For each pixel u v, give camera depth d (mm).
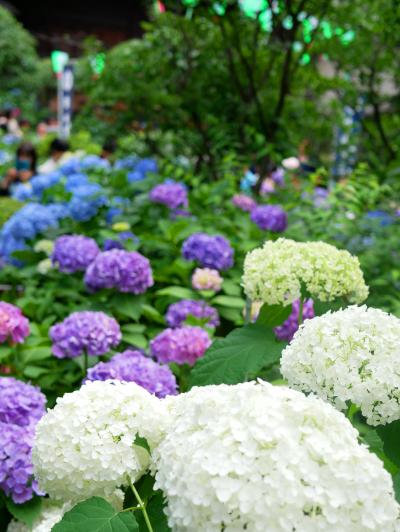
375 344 1676
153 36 6945
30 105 28656
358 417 2377
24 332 3275
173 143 7078
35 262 5043
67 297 4477
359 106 7402
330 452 1313
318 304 2297
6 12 30281
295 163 6328
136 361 2621
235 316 4059
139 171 6586
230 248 4355
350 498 1283
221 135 6375
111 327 3211
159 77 6945
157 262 4707
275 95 6980
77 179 6020
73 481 1615
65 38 10227
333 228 5191
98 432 1621
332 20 6492
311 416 1369
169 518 1331
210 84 6961
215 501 1269
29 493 2371
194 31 6910
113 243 4941
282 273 2213
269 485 1264
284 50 6414
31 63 30188
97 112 7262
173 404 1669
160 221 4996
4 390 2492
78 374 3285
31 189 6641
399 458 1685
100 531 1466
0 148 12055
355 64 7234
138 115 6941
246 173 6781
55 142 9391
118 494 1631
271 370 2912
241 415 1356
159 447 1491
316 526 1259
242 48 7062
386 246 4988
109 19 39812
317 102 7660
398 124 7484
